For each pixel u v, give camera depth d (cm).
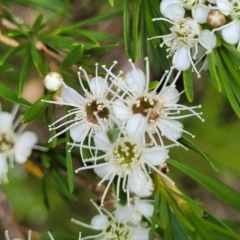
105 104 10
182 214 10
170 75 11
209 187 10
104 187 12
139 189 10
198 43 10
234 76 10
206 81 15
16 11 16
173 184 10
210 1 10
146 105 10
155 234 11
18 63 14
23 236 11
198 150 10
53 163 12
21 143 12
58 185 12
